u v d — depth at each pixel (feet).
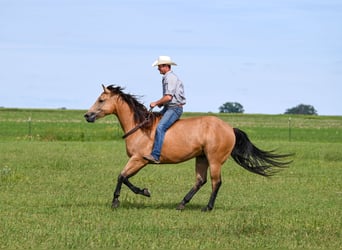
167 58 51.78
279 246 39.75
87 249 38.17
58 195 59.93
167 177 76.02
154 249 38.37
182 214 50.55
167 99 51.16
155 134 51.39
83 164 87.61
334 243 40.81
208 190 66.39
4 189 63.00
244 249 38.99
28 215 48.70
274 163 53.83
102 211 50.96
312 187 69.15
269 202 58.29
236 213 51.44
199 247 38.99
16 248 37.96
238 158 53.57
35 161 89.51
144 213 50.42
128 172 52.06
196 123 52.13
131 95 52.54
